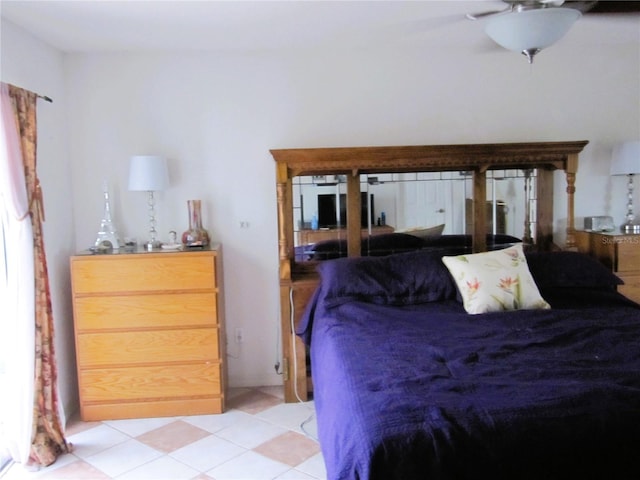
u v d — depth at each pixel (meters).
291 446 2.78
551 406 1.61
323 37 3.15
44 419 2.66
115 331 3.09
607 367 1.99
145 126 3.41
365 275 3.04
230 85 3.44
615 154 3.54
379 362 2.06
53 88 3.15
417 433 1.50
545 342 2.27
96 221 3.43
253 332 3.61
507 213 3.62
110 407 3.13
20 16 2.58
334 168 3.38
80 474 2.54
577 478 1.50
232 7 2.55
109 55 3.35
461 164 3.46
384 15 2.76
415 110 3.54
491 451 1.49
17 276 2.48
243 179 3.50
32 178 2.62
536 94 3.60
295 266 3.53
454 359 2.08
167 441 2.86
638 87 3.66
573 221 3.54
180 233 3.49
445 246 3.60
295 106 3.48
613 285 3.14
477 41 3.35
